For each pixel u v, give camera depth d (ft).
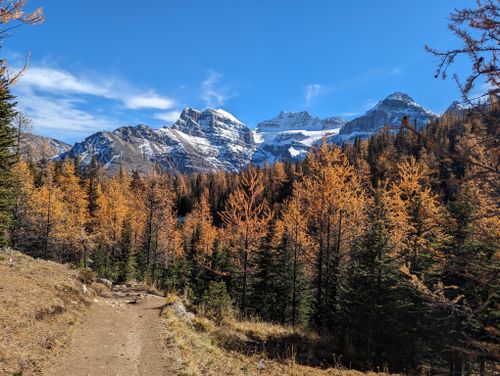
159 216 152.35
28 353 28.68
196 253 149.18
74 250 173.58
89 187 246.68
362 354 52.06
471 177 13.88
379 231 58.49
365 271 57.36
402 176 67.36
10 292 40.83
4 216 103.14
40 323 36.81
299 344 53.11
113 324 47.24
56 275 60.18
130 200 231.71
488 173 13.48
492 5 12.71
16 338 30.66
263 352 44.37
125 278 167.43
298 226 82.17
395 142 226.38
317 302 74.33
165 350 36.70
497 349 14.42
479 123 13.02
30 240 152.56
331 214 71.92
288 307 107.04
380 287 55.36
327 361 47.34
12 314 35.04
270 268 107.65
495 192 13.85
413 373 47.57
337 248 72.95
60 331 37.37
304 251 79.71
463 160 13.42
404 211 62.39
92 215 224.94
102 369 30.45
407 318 52.85
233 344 47.26
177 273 165.27
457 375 41.50
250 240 83.61
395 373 46.21
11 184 101.76
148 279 130.31
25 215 142.61
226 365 35.42
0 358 25.99
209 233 168.86
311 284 87.20
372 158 234.58
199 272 131.64
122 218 193.26
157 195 147.02
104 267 169.68
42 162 232.53
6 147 90.53
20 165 140.36
